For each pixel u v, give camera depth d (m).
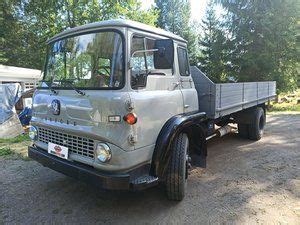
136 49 3.74
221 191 4.78
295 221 3.85
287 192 4.71
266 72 20.94
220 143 7.99
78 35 4.11
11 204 4.38
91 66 3.86
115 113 3.44
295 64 21.66
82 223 3.85
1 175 5.57
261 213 4.05
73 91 3.85
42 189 4.90
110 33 3.72
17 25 26.62
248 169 5.81
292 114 14.75
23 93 11.08
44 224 3.83
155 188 4.87
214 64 23.50
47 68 4.55
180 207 4.25
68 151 3.91
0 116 9.34
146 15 25.22
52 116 4.10
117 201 4.46
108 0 23.72
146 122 3.74
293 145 7.71
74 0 23.44
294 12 20.44
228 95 6.25
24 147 7.75
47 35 24.27
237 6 22.16
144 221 3.89
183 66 4.83
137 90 3.67
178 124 4.12
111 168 3.48
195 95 5.12
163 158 3.94
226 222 3.83
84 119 3.65
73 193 4.74
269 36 20.78
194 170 5.78
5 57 25.27
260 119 8.42
